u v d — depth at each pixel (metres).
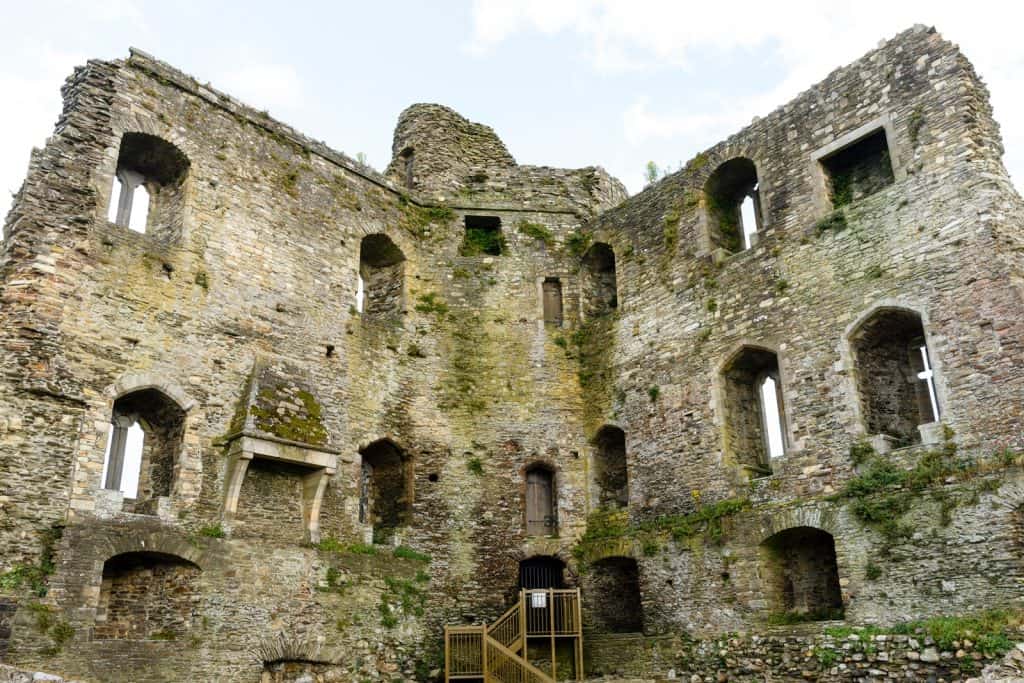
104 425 16.62
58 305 16.61
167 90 19.81
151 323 17.88
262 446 18.16
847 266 18.66
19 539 15.02
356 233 22.72
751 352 20.06
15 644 14.43
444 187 25.34
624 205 24.28
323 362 20.67
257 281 20.02
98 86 18.61
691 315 21.41
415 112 26.66
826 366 18.39
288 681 17.75
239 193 20.36
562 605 20.34
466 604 20.91
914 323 18.05
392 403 21.84
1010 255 16.42
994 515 15.16
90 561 15.69
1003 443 15.48
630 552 20.78
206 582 17.06
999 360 15.90
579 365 23.80
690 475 20.25
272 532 18.42
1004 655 13.76
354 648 18.89
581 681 19.09
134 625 16.98
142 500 17.78
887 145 18.86
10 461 15.28
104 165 18.16
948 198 17.41
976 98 17.91
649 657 19.44
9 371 15.66
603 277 25.31
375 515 21.77
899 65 18.97
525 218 25.33
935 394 16.62
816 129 20.14
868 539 16.64
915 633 15.24
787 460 18.47
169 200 19.83
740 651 17.97
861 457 17.28
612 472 22.91
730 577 18.67
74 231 17.22
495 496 22.06
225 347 18.94
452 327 23.55
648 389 21.86
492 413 22.84
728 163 21.88
